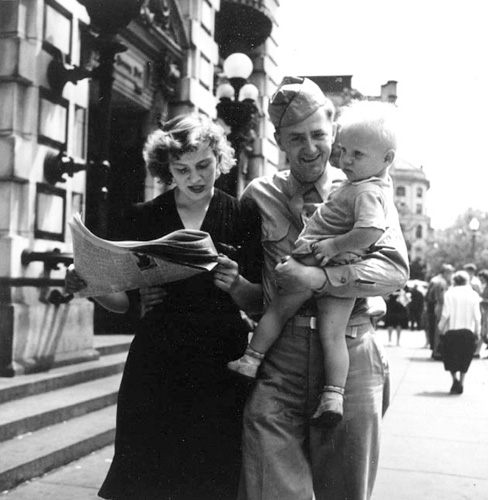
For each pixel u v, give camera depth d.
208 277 2.71
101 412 6.21
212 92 13.26
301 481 2.47
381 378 2.58
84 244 2.36
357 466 2.49
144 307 2.82
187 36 11.75
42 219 7.03
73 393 6.37
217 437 2.69
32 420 5.41
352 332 2.50
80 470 4.95
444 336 9.67
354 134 2.38
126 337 9.73
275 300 2.53
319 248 2.38
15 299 6.55
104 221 6.86
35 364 6.69
